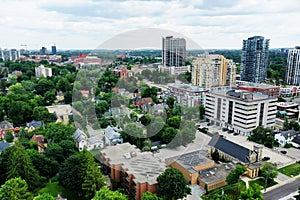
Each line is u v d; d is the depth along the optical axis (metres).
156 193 32.09
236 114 76.75
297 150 66.62
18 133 71.88
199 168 49.09
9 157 43.84
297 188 47.66
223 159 58.34
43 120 78.38
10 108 83.38
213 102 83.44
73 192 44.00
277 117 93.38
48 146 55.81
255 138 71.31
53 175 49.38
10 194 33.12
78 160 42.22
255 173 51.44
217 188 46.50
